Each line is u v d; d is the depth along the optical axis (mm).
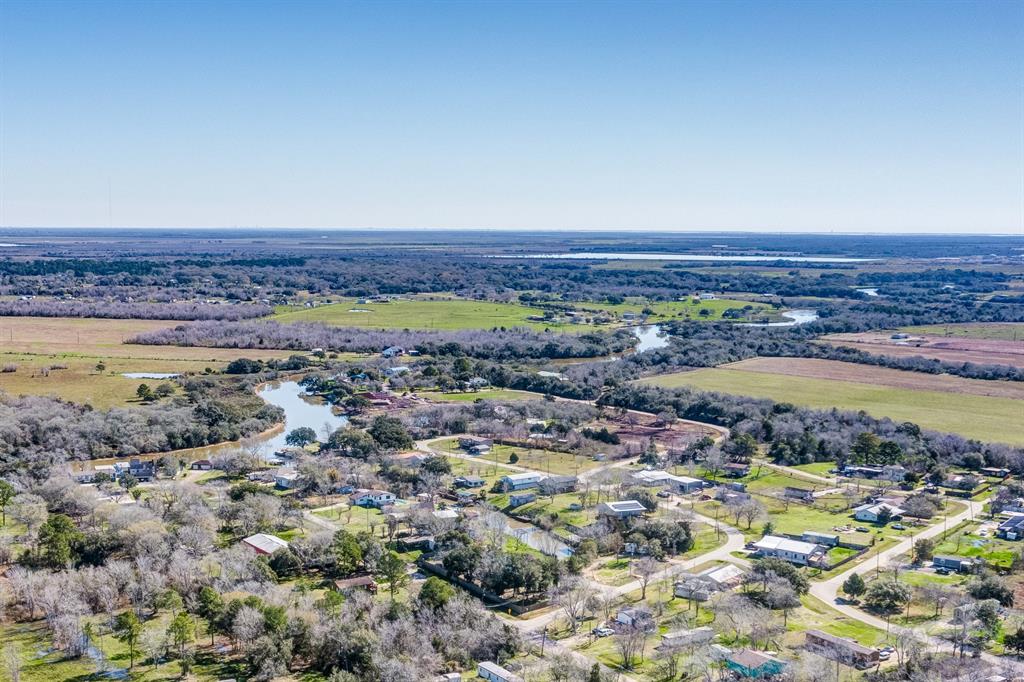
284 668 158875
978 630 172000
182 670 158875
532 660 162250
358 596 182750
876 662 161625
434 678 155250
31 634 171875
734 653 161375
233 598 175750
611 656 165375
